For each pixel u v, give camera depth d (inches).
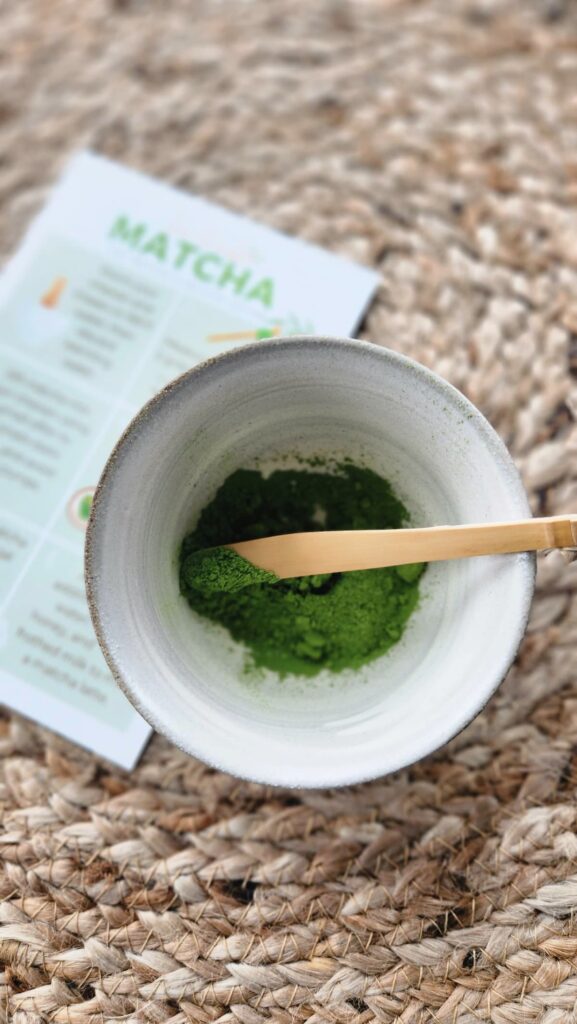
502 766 11.3
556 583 11.6
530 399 12.1
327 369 8.9
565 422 12.0
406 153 12.9
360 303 12.2
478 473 8.9
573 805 11.1
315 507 10.4
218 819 11.3
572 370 12.1
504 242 12.5
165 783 11.4
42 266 12.4
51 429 12.1
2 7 13.4
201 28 13.4
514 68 13.1
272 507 10.4
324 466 10.1
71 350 12.2
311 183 12.8
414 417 9.1
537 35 13.2
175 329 12.3
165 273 12.4
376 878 11.1
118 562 8.7
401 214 12.6
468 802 11.2
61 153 13.1
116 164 12.7
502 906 10.9
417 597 9.8
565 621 11.6
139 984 10.8
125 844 11.2
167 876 11.1
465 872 11.0
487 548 8.7
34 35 13.4
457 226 12.6
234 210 12.8
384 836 11.1
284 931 10.9
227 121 13.1
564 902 10.7
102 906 11.0
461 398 8.7
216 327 12.3
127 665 8.5
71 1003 10.8
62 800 11.3
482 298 12.3
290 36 13.4
